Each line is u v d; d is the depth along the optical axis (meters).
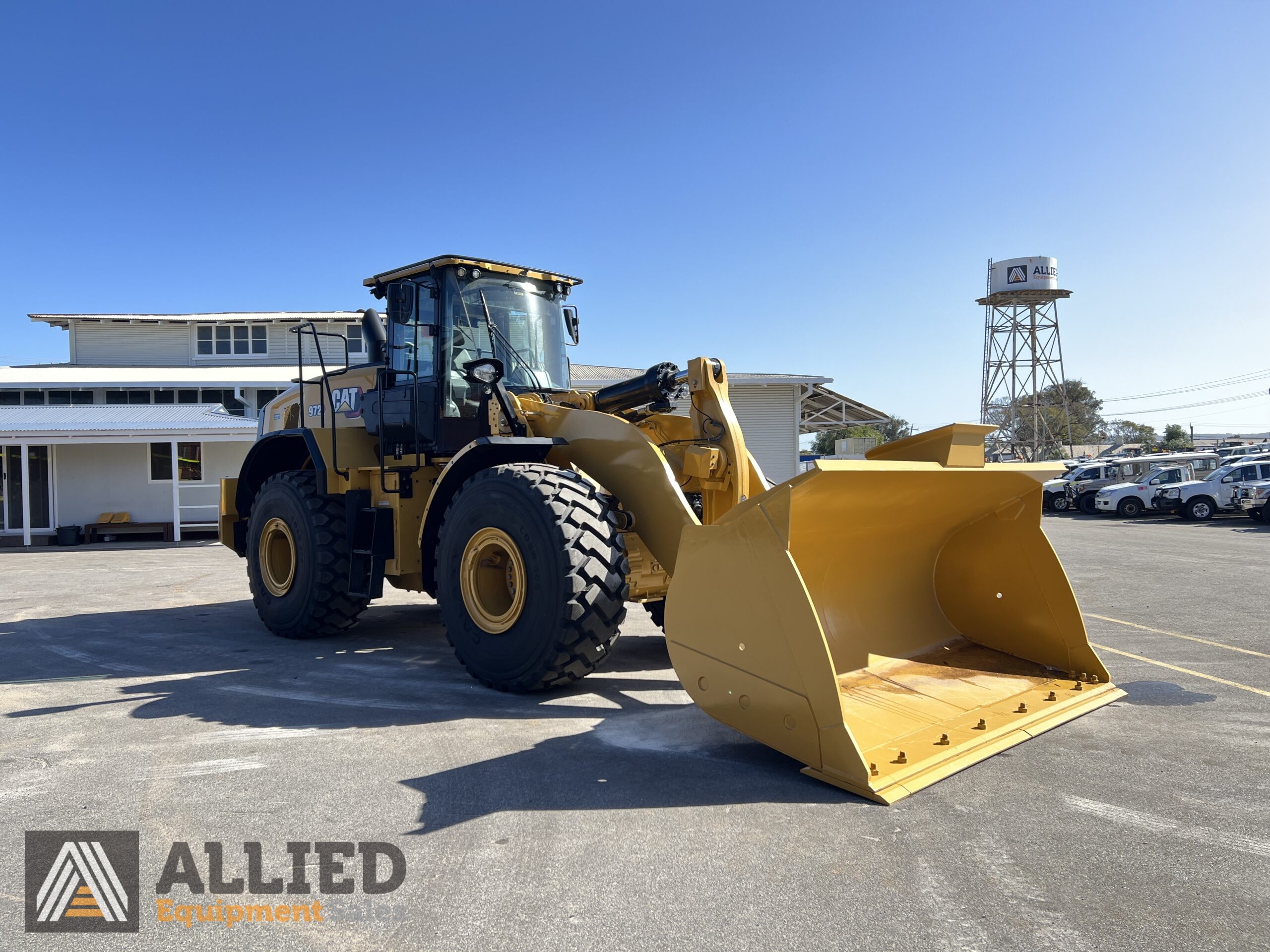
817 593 4.42
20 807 3.20
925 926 2.31
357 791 3.33
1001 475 4.19
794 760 3.64
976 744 3.61
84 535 19.25
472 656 4.88
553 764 3.61
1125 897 2.47
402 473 6.02
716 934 2.28
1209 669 5.39
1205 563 12.38
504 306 6.01
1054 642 4.64
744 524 3.52
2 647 6.46
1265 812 3.09
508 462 5.18
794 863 2.68
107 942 2.30
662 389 5.18
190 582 11.17
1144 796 3.22
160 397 22.77
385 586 10.10
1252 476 23.44
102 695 4.89
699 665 3.75
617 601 4.48
